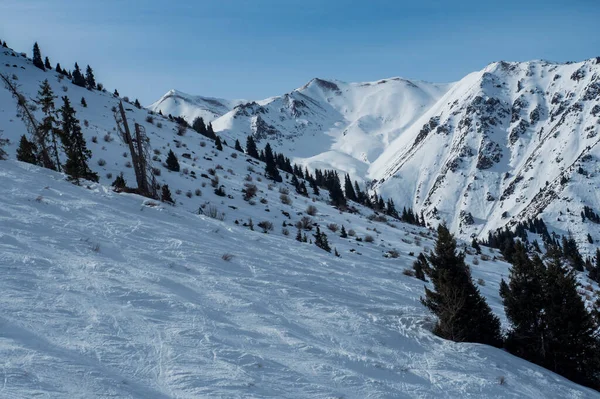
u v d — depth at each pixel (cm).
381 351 862
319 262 1677
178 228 1552
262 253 1548
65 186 1697
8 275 720
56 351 508
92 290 754
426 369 818
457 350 981
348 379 664
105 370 496
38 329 554
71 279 788
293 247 1862
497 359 977
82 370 478
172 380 516
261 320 849
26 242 947
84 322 618
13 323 548
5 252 836
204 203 3131
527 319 1191
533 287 1191
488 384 800
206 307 830
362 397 619
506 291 1256
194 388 507
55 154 2942
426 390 711
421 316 1202
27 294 662
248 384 551
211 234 1619
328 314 1022
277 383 586
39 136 2750
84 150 2903
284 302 1034
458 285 1128
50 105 2845
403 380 732
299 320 924
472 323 1108
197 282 1001
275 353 695
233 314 841
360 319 1033
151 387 489
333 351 773
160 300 789
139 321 675
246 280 1123
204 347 636
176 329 679
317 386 611
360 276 1631
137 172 2638
